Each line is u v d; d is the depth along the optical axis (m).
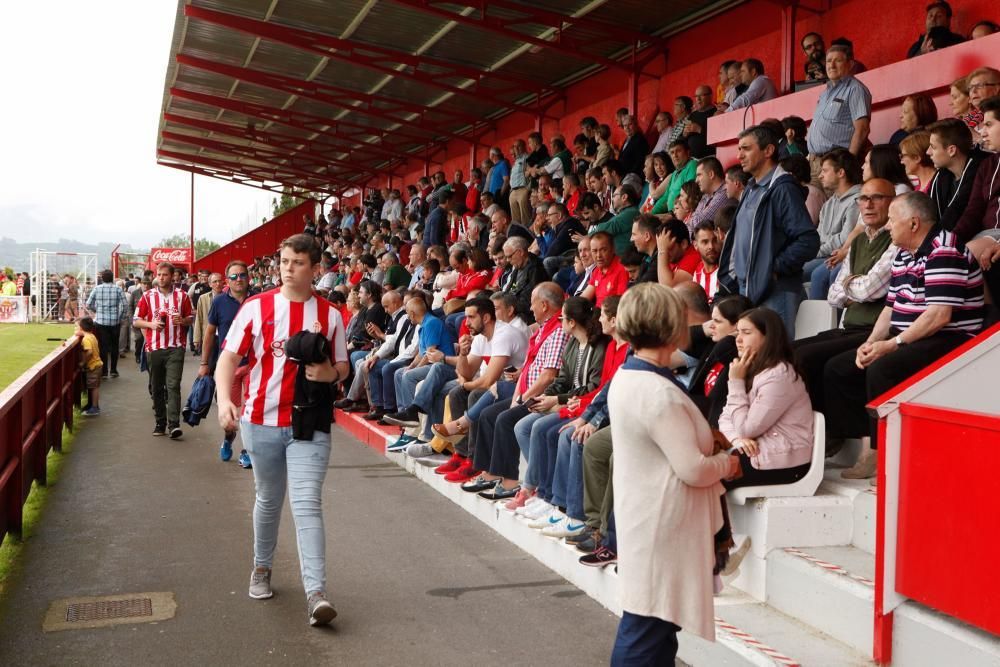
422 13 14.20
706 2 13.00
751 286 5.54
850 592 3.47
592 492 4.73
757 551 4.05
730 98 10.12
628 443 2.86
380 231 18.72
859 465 4.41
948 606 2.98
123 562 5.23
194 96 22.52
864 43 10.66
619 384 2.89
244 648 3.99
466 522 6.28
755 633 3.63
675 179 9.05
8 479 5.39
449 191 16.52
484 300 7.50
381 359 10.06
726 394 4.55
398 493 7.15
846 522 4.09
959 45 7.07
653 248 6.86
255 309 4.41
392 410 9.65
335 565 5.25
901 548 3.17
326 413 4.41
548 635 4.19
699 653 3.69
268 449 4.43
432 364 8.09
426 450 7.78
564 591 4.82
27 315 33.69
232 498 6.88
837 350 4.74
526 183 14.71
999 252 4.10
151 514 6.37
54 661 3.82
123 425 10.50
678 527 2.79
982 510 2.85
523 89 17.89
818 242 5.41
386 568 5.21
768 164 5.63
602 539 4.67
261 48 17.47
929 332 4.04
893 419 3.18
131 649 3.96
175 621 4.30
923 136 5.50
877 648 3.25
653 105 14.75
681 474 2.74
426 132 24.19
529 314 8.70
